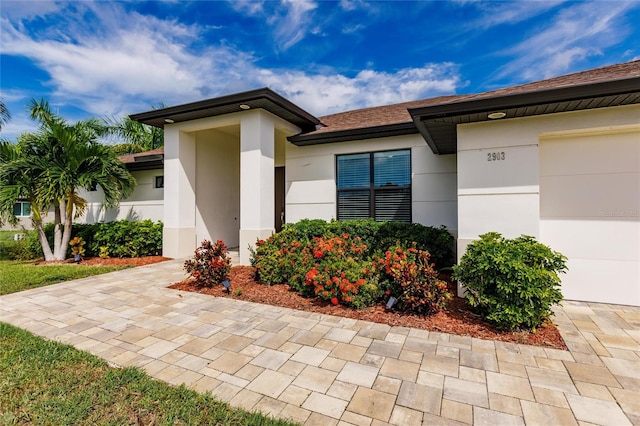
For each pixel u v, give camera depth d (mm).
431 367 2834
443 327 3715
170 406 2275
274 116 7453
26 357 3006
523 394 2428
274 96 6559
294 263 5355
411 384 2572
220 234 9867
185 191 8477
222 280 5527
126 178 8570
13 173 7395
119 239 8562
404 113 8195
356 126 7574
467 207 4934
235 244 10555
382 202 7512
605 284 4641
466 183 4938
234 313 4250
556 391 2461
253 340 3416
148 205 10594
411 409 2266
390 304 4195
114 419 2148
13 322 3986
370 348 3207
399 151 7387
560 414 2199
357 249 5215
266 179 7184
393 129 6922
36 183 7730
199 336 3529
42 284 5855
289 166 8367
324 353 3107
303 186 8203
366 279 4465
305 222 7211
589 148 4691
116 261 8094
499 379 2635
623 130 4434
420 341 3357
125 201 11070
